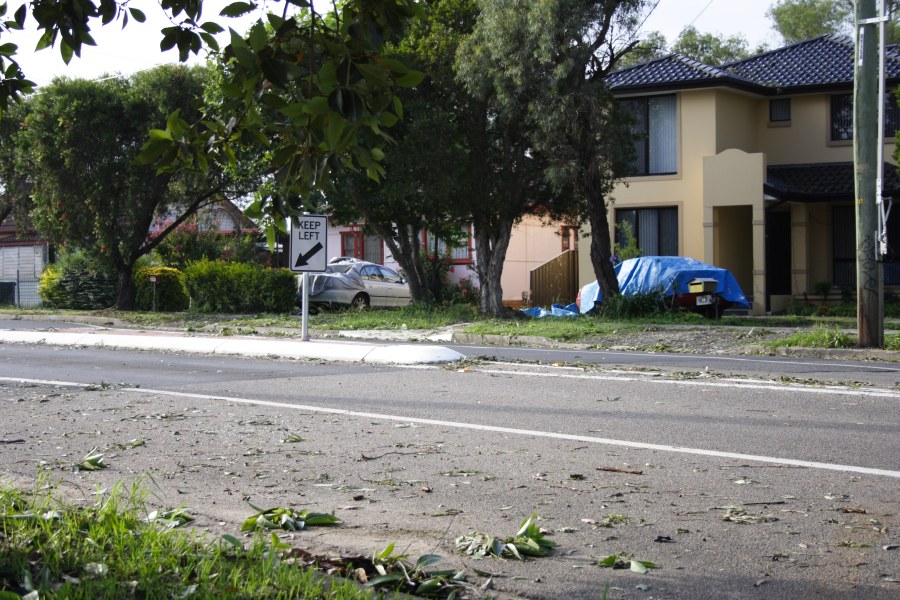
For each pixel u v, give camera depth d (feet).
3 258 153.48
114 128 90.53
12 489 19.16
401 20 15.74
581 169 72.64
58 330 74.18
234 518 18.94
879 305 51.49
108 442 27.12
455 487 21.59
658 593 14.73
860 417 29.89
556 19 66.69
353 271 99.04
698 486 21.49
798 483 21.70
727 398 33.86
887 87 94.89
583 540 17.51
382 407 32.81
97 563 14.55
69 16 16.71
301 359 50.62
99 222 92.53
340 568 15.26
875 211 51.52
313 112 12.78
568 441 26.63
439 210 80.23
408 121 74.33
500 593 14.66
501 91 69.51
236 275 92.43
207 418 30.96
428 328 71.31
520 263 126.11
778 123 99.40
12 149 103.81
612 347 58.23
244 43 13.70
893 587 14.98
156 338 59.41
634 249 93.45
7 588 13.50
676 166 95.66
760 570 15.80
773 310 93.20
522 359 48.83
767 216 98.17
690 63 96.94
